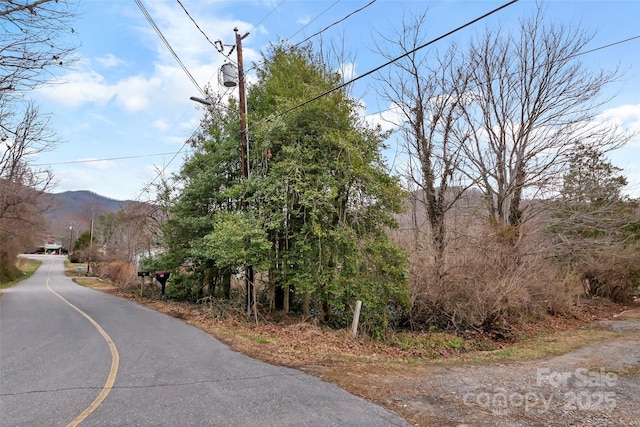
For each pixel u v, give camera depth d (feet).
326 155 37.65
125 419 12.97
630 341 33.04
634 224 66.80
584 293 70.28
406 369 20.97
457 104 53.06
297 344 27.04
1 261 117.29
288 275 39.42
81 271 161.48
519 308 43.09
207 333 29.45
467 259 40.29
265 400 15.06
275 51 45.09
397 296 38.45
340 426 12.71
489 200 55.36
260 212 37.17
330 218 37.70
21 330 30.45
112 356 21.91
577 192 54.39
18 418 12.96
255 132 39.58
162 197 57.62
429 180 52.85
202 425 12.58
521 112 53.16
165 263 53.93
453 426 13.16
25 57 25.89
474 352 30.30
